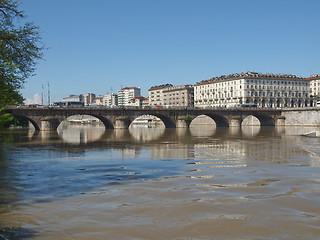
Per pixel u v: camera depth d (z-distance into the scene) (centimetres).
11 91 3241
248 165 2997
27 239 1219
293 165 2992
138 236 1255
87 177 2409
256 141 5872
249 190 1970
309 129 10831
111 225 1369
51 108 9719
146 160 3369
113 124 10912
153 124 17900
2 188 2036
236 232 1291
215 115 13175
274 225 1366
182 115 12331
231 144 5256
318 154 3847
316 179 2314
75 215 1498
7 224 1381
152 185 2117
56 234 1271
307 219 1440
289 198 1780
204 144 5284
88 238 1235
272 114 13988
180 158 3528
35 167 2903
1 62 2583
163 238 1237
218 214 1507
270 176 2433
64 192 1930
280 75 18575
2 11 2503
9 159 3453
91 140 6269
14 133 8575
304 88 18862
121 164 3084
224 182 2212
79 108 10144
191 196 1830
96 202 1711
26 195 1858
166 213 1523
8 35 2553
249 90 17112
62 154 3925
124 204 1672
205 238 1236
